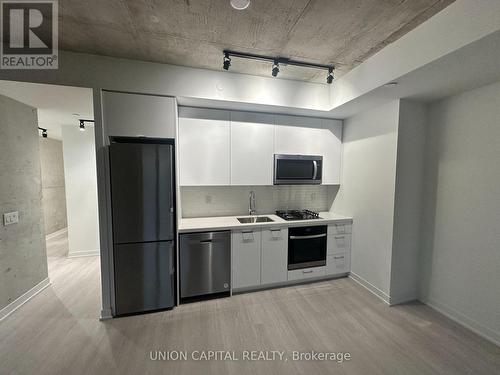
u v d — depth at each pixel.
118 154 2.16
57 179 5.41
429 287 2.49
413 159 2.48
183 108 2.65
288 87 2.68
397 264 2.51
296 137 3.09
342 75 2.57
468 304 2.13
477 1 1.34
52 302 2.51
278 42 1.94
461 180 2.19
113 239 2.23
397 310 2.41
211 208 3.22
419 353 1.83
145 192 2.24
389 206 2.50
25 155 2.52
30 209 2.58
